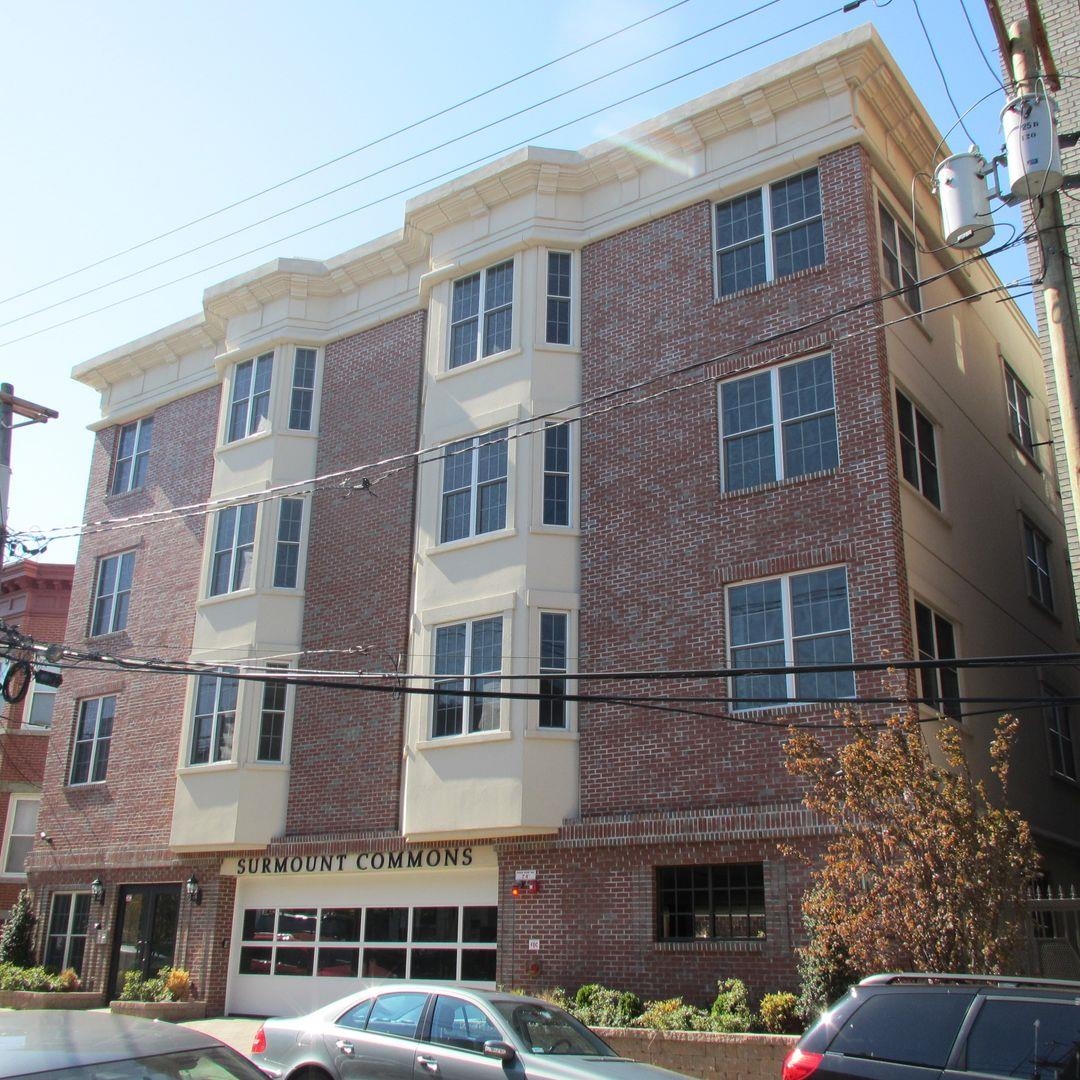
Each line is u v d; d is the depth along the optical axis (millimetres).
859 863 12398
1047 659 11500
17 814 33250
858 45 19031
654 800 17766
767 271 19594
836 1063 8398
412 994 11039
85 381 30812
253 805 22484
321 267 26078
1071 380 9922
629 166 21625
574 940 17781
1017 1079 7641
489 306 22312
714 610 18203
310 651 23250
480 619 20062
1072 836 21688
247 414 26078
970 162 11367
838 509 17469
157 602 26766
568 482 20484
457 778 19266
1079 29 15594
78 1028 6574
